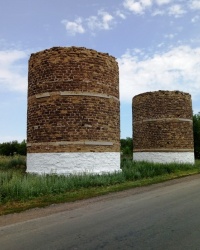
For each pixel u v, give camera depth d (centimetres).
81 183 1505
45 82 1848
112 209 988
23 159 2802
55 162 1772
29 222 833
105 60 1930
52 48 1852
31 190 1245
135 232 715
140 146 3056
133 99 3216
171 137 2892
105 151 1858
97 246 624
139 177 1911
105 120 1881
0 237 703
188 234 691
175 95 2945
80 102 1806
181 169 2484
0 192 1196
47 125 1811
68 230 745
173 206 1015
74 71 1822
